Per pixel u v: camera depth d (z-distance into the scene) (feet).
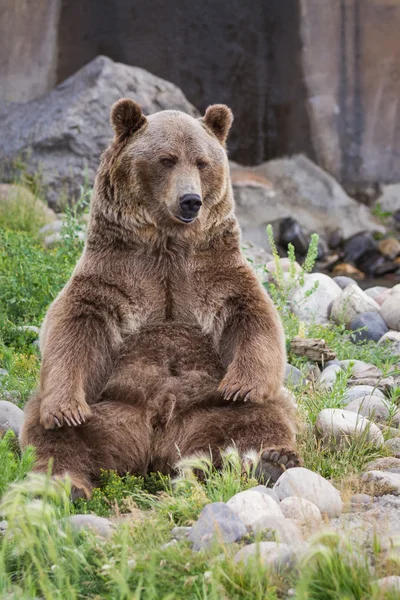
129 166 34.76
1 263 58.70
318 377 47.01
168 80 133.49
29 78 132.46
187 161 34.55
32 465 31.37
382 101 134.41
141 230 34.40
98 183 35.63
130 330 34.09
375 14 133.80
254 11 133.69
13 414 37.22
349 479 30.40
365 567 22.52
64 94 106.11
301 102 134.10
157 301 34.35
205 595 21.67
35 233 79.30
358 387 42.39
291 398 39.83
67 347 32.86
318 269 102.78
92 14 132.36
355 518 27.81
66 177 99.66
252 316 34.12
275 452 31.07
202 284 34.58
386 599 21.04
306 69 133.90
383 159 133.28
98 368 33.86
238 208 114.42
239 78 134.82
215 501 28.84
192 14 133.39
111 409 32.83
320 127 133.39
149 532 26.21
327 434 35.35
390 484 30.40
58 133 100.89
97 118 103.30
